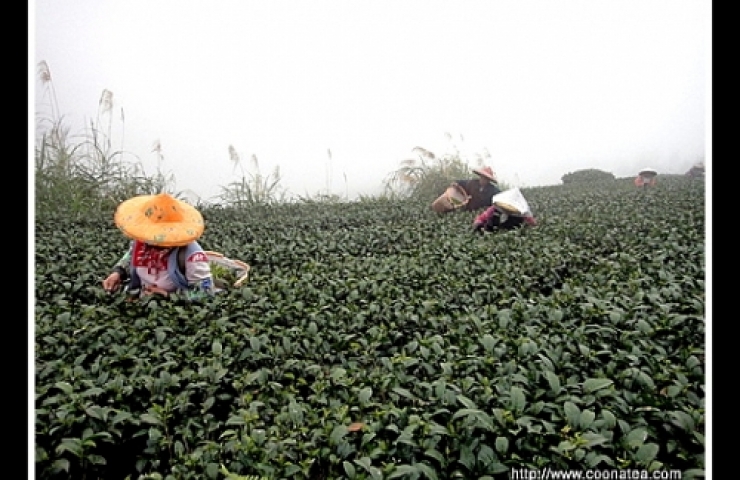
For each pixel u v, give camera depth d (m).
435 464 2.41
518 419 2.45
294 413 2.68
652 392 2.68
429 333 3.53
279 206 6.34
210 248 5.16
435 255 4.97
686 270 4.21
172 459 2.61
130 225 4.07
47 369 3.03
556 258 4.66
